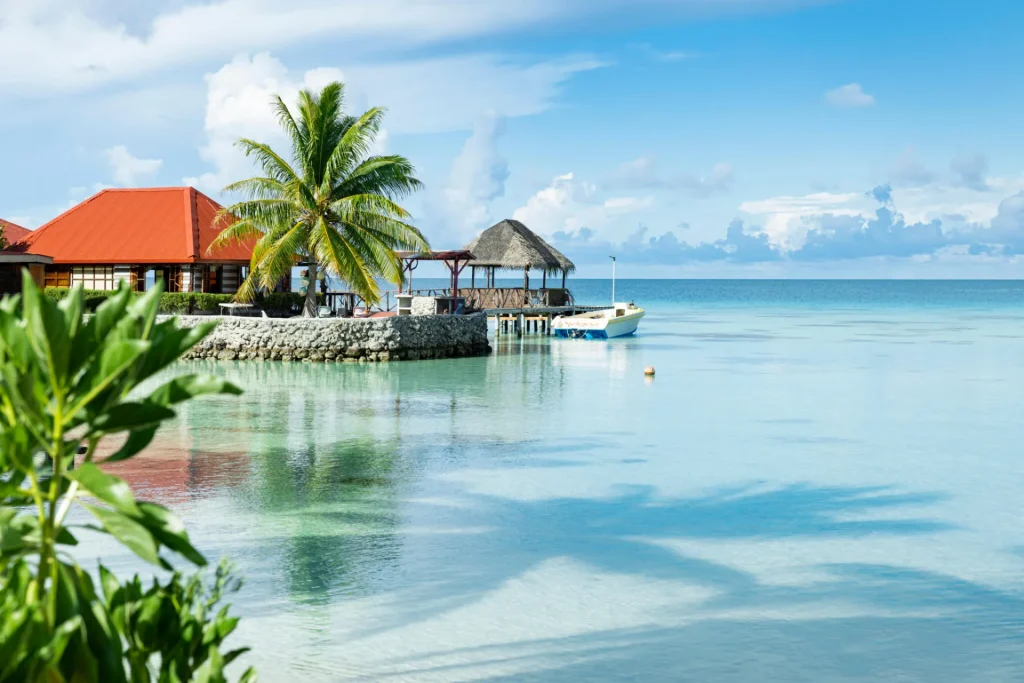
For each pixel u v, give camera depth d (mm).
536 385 28406
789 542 11656
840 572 10406
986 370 34125
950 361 37656
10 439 3172
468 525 12195
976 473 16156
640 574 10258
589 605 9211
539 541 11523
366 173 35125
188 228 39844
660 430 20438
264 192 34719
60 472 3215
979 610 9195
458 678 7438
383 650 7984
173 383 3289
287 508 12859
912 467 16672
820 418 22500
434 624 8617
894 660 7941
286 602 9141
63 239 39688
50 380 3096
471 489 14312
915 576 10273
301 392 26016
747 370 33812
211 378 3270
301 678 7383
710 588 9797
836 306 107062
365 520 12312
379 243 34312
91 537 10852
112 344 3039
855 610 9172
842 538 11867
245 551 10805
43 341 3027
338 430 19547
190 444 17641
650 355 40000
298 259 38969
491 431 19828
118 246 39250
